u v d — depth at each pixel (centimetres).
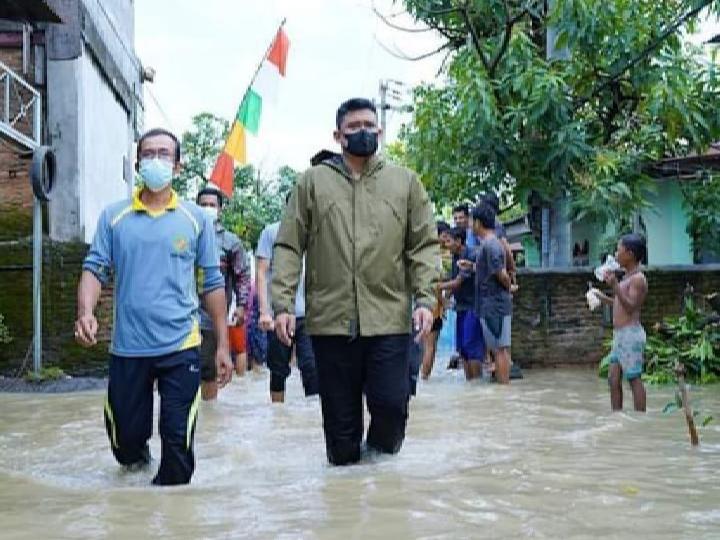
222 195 857
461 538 333
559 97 1244
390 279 494
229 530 347
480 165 1338
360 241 489
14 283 1190
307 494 409
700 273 1226
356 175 497
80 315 472
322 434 618
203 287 507
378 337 489
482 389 927
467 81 1284
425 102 1389
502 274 968
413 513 370
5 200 1280
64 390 1026
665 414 710
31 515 377
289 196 516
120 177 1745
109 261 480
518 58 1315
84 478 478
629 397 852
